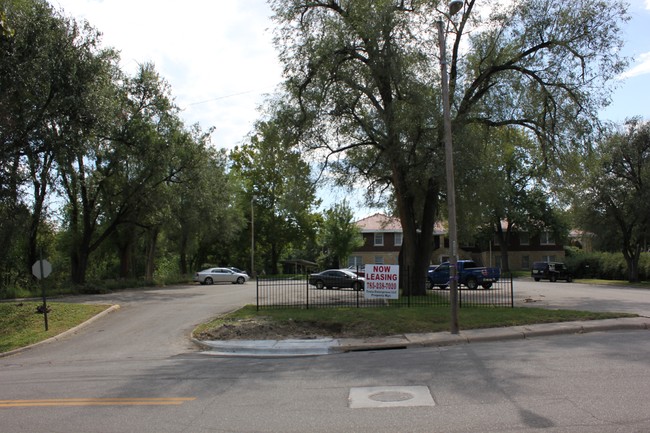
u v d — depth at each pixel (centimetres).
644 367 826
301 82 2019
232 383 848
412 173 1945
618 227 4119
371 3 1881
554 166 2256
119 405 710
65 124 2047
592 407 595
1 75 1784
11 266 3775
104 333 1642
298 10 2019
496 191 2408
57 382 922
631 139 3838
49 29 1931
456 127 1886
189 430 575
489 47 2144
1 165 1922
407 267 2111
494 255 6706
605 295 2611
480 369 859
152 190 3378
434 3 1966
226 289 3450
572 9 1986
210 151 3634
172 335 1555
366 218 6406
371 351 1205
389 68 1909
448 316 1528
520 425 536
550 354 983
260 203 6244
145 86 3222
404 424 558
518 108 2205
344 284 3061
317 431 550
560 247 6600
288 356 1186
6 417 661
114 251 4597
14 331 1692
